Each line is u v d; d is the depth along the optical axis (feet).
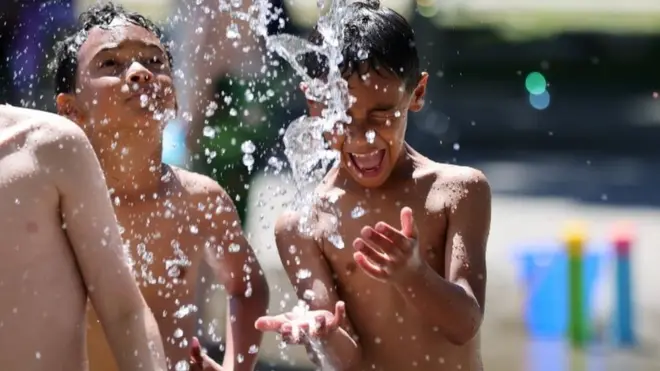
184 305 14.74
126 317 11.68
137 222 14.51
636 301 33.35
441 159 65.21
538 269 31.01
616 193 54.54
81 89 14.30
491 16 104.58
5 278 11.19
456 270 13.99
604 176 59.93
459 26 95.91
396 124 13.99
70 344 11.51
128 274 11.75
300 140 14.88
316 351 14.10
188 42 23.03
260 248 27.81
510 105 81.05
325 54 14.02
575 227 31.37
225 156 24.63
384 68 13.78
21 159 11.32
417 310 13.64
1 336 11.18
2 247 11.19
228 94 24.14
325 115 14.02
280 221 14.80
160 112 14.28
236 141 24.68
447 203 14.34
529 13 107.86
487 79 89.15
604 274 32.22
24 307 11.25
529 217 47.14
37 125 11.48
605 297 33.78
